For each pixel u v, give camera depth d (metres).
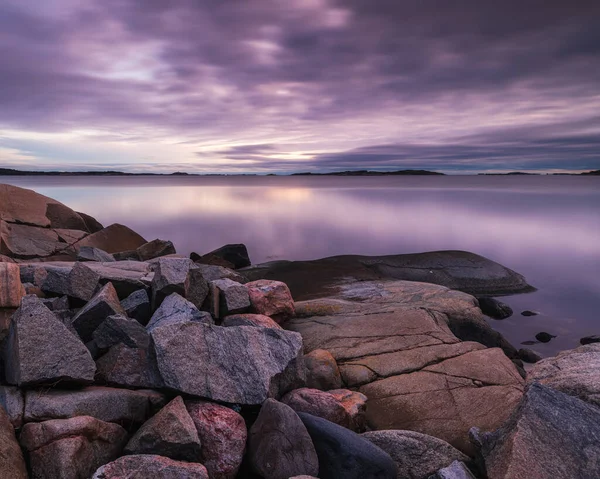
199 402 5.10
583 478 4.22
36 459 4.12
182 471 4.11
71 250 15.93
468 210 54.06
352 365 7.50
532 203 65.94
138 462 4.13
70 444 4.16
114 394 4.94
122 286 8.25
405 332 8.52
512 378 6.92
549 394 4.98
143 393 5.16
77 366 4.97
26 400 4.60
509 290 15.95
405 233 34.69
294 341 6.34
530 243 30.55
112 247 17.27
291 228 37.03
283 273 14.64
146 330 6.17
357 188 129.12
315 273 14.39
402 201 69.69
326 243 29.84
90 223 20.95
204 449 4.60
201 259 17.56
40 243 15.61
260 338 6.05
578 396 5.39
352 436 4.88
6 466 3.84
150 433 4.48
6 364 5.16
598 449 4.43
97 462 4.34
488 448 4.87
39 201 18.36
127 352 5.67
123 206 55.84
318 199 74.31
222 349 5.65
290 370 6.05
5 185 18.05
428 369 7.28
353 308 9.98
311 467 4.65
